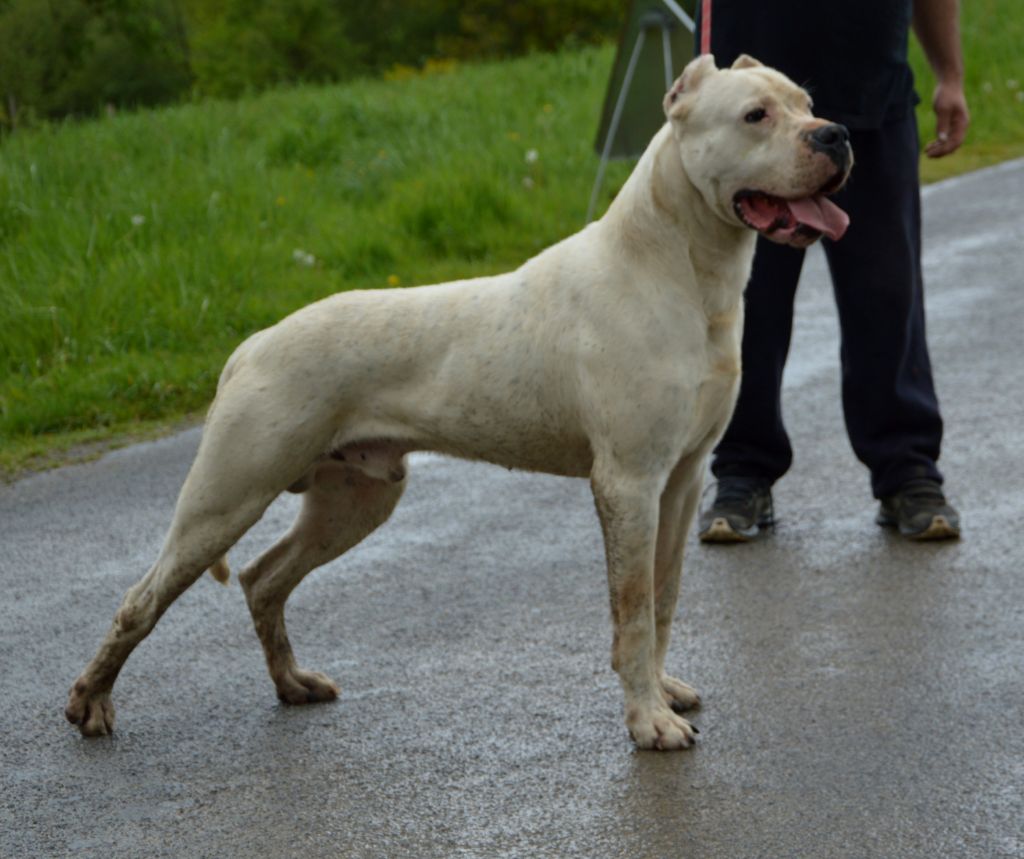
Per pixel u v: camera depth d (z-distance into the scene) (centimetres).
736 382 426
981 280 1062
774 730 418
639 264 414
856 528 599
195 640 521
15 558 609
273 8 4478
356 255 1087
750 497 595
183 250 1012
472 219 1170
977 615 496
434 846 360
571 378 418
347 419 441
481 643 500
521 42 4606
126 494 686
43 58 3225
